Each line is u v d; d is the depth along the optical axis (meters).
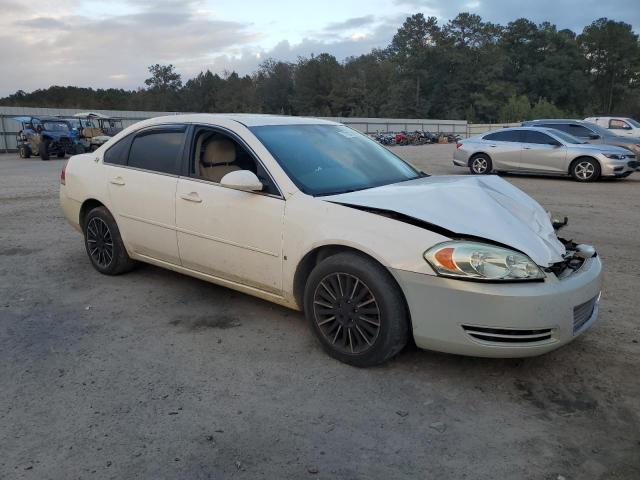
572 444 2.71
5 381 3.34
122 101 113.81
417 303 3.19
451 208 3.44
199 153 4.42
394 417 2.94
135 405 3.07
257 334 4.02
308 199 3.69
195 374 3.43
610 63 114.62
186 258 4.49
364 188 3.97
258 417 2.95
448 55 100.81
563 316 3.11
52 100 106.75
